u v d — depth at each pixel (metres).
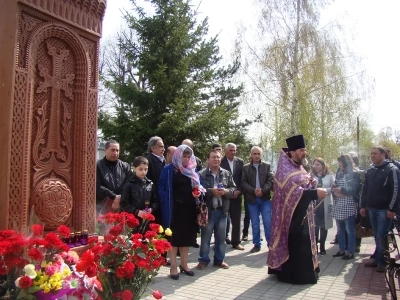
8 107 2.44
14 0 2.49
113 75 14.03
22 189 2.52
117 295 2.74
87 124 3.01
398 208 5.46
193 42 14.34
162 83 13.00
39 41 2.67
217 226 6.02
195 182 5.35
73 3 2.91
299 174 5.20
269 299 4.48
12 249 2.18
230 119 14.88
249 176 7.33
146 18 13.68
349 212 6.54
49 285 2.23
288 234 5.15
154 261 2.89
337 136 19.28
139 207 4.84
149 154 5.96
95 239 2.85
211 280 5.26
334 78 16.19
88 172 3.01
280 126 17.38
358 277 5.44
